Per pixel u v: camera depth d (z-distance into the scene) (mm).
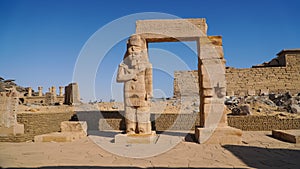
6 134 10500
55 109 16609
